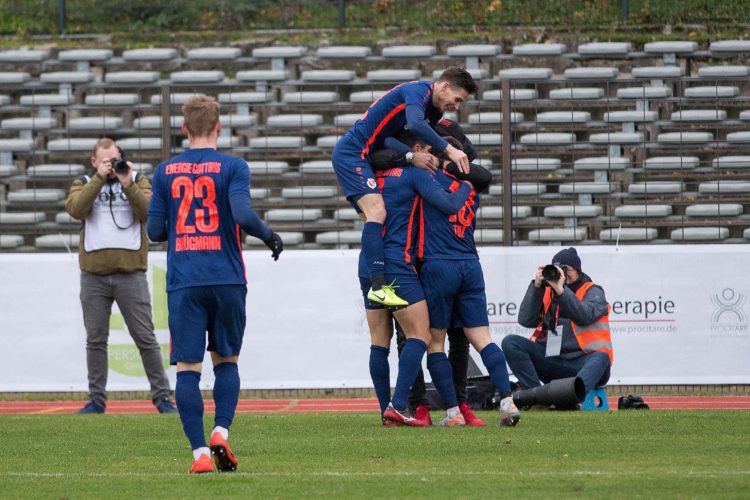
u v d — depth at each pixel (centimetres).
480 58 5997
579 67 5931
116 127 5806
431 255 2650
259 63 6175
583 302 3297
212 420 3016
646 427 2572
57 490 1772
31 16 6738
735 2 6369
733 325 4009
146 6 6706
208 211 1902
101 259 3478
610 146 5475
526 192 5375
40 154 5812
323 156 5700
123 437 2588
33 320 4088
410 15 6538
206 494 1692
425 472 1897
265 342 4075
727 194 5244
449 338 2855
